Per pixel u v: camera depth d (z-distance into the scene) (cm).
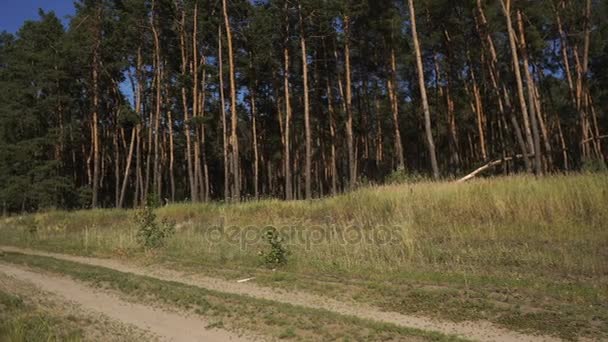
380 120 4228
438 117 3731
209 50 3647
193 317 703
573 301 677
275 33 3183
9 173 3947
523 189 1309
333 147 3747
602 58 3547
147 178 3741
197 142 3622
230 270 1071
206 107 3966
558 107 3819
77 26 3644
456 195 1398
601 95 3681
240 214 1972
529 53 3003
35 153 3747
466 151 4591
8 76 4306
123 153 5094
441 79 3900
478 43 3338
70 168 4919
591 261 841
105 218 2483
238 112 4378
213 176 5847
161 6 3531
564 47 2903
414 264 966
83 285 965
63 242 1825
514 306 675
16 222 2858
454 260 962
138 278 995
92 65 3822
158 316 717
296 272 1013
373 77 4144
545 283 761
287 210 1880
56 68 3778
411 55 2970
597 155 3134
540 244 1002
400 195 1543
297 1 2884
